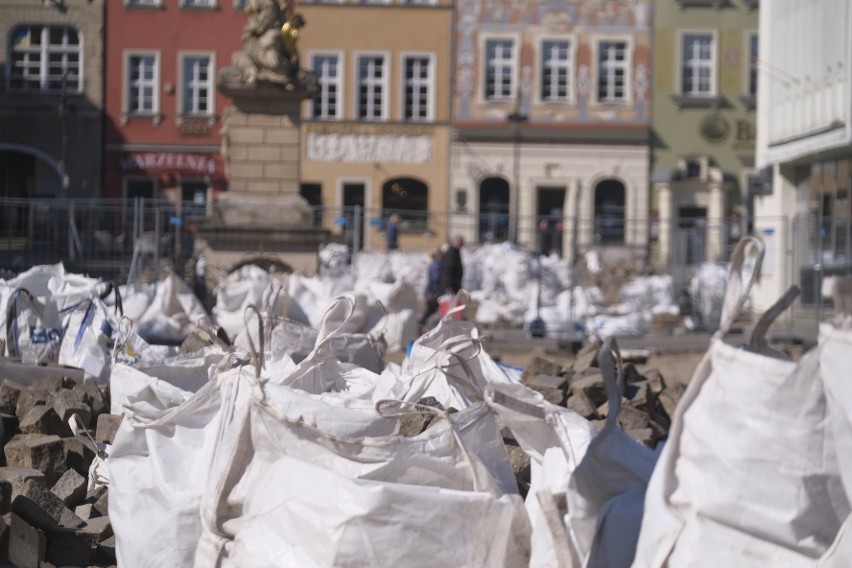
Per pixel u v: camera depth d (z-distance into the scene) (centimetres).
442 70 5553
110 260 2484
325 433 557
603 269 2927
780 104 3262
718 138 5575
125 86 5562
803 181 3269
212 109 5600
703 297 2805
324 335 743
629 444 530
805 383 452
